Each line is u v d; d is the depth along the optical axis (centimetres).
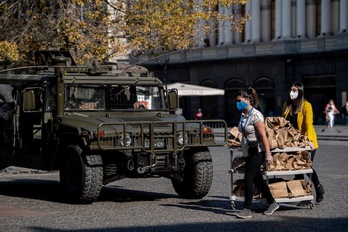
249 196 1263
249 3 6431
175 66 6931
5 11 2358
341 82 5762
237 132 1355
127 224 1205
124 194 1667
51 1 2377
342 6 5853
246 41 6456
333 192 1630
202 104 6831
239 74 6456
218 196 1605
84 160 1445
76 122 1495
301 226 1174
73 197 1483
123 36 2414
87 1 2303
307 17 6134
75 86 1576
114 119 1505
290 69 6106
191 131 1513
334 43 5838
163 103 1658
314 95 5994
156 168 1476
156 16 2350
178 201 1527
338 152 3144
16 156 1684
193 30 2498
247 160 1273
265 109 6294
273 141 1323
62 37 2319
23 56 2361
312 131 1422
